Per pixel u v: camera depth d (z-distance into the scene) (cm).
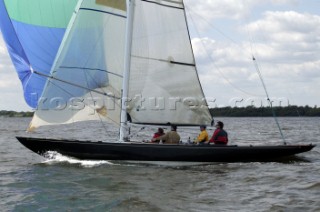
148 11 2555
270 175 2173
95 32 2522
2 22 2536
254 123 12594
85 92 2492
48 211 1591
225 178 2114
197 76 2644
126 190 1870
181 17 2620
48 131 6756
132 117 2497
